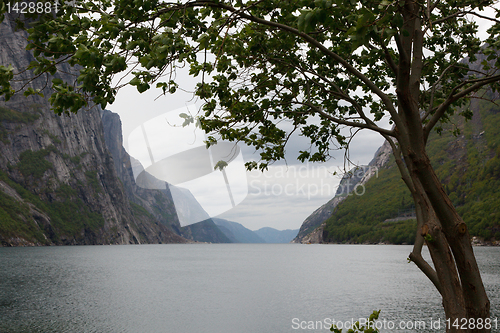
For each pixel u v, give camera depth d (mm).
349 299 40281
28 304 36344
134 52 4309
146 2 3918
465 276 4453
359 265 90500
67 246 199500
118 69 3990
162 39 4016
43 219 197875
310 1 3463
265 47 6297
